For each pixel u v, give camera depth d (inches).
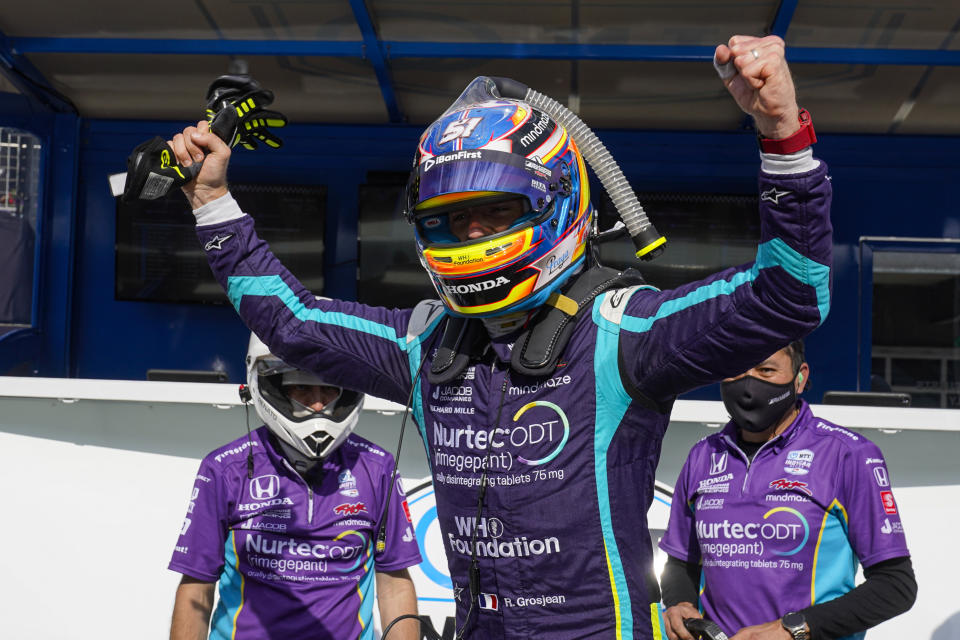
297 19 244.5
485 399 80.7
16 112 278.2
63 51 257.1
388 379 90.9
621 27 244.5
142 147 88.5
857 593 121.7
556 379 79.1
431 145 83.3
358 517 131.0
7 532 171.8
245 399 136.8
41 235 284.7
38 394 172.7
